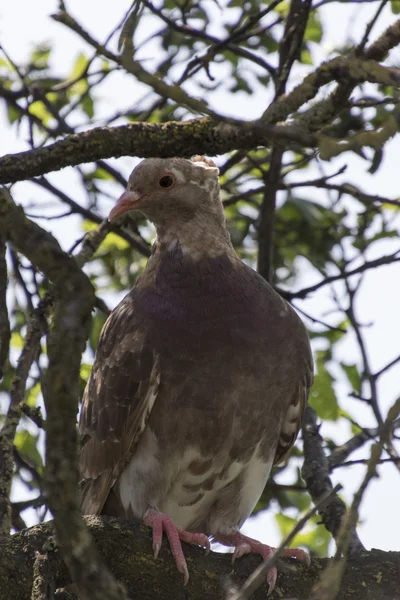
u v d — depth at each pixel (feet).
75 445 17.81
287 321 31.48
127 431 30.71
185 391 30.09
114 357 31.14
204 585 25.93
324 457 33.45
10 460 30.22
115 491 31.91
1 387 40.14
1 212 18.44
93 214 39.50
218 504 32.30
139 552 25.67
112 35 32.07
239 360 30.22
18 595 23.66
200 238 32.17
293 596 25.89
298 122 26.84
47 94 43.37
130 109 41.78
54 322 17.84
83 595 17.43
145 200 32.50
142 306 31.32
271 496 39.34
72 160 27.96
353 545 29.71
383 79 22.80
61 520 17.56
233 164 37.09
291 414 32.35
